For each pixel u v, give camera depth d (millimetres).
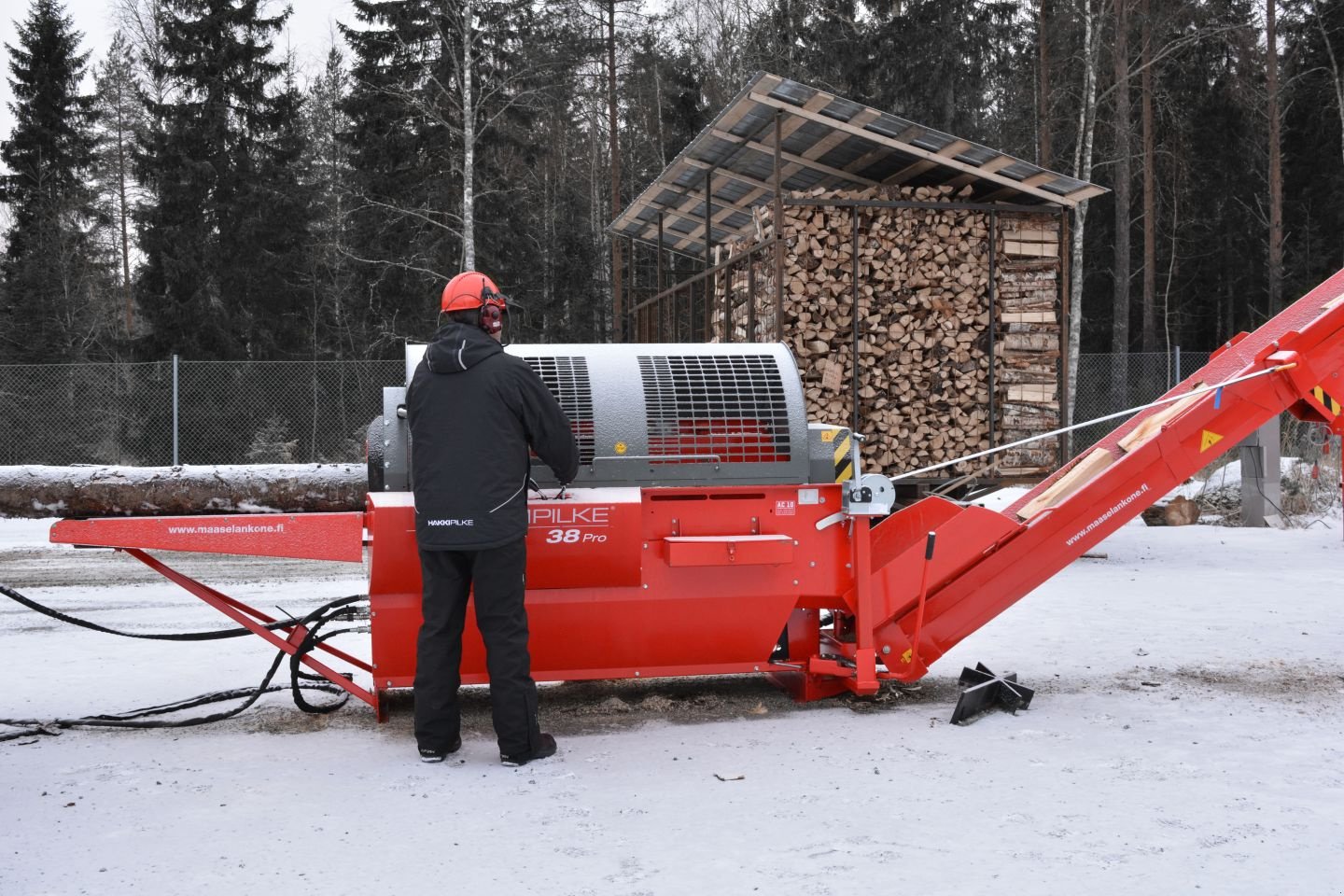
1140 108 37312
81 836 3580
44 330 36031
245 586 9680
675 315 14344
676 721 5121
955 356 10953
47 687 5926
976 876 3166
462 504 4348
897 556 5453
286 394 22625
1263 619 7758
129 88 42031
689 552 4984
